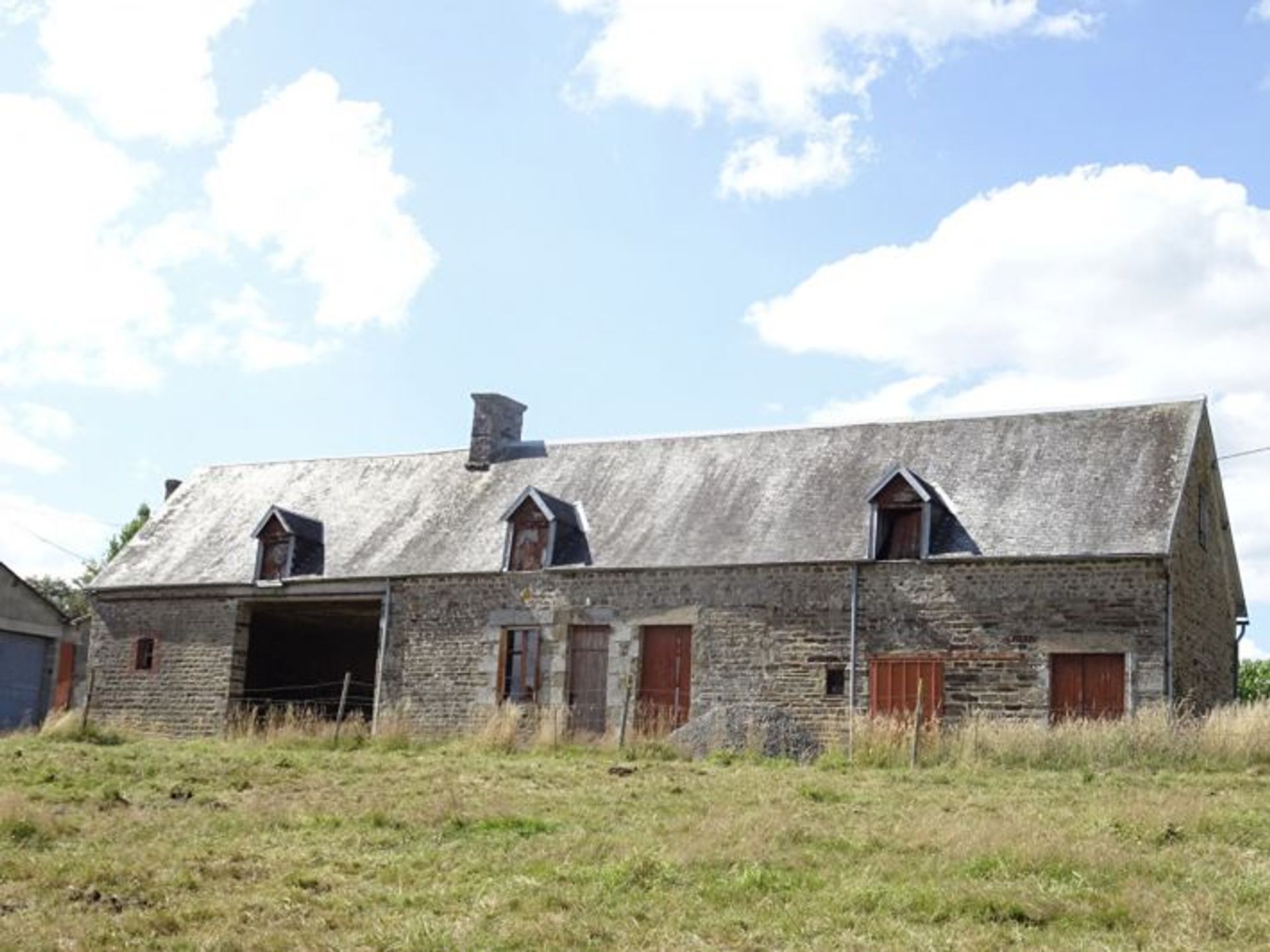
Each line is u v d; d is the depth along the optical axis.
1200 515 20.70
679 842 9.77
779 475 22.03
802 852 9.43
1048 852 9.11
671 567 21.06
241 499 27.20
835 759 15.84
